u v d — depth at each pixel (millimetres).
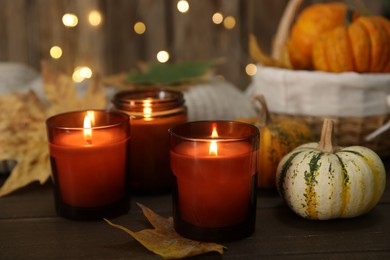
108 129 702
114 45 1228
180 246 634
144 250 646
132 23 1225
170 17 1228
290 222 700
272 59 883
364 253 638
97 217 708
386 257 631
